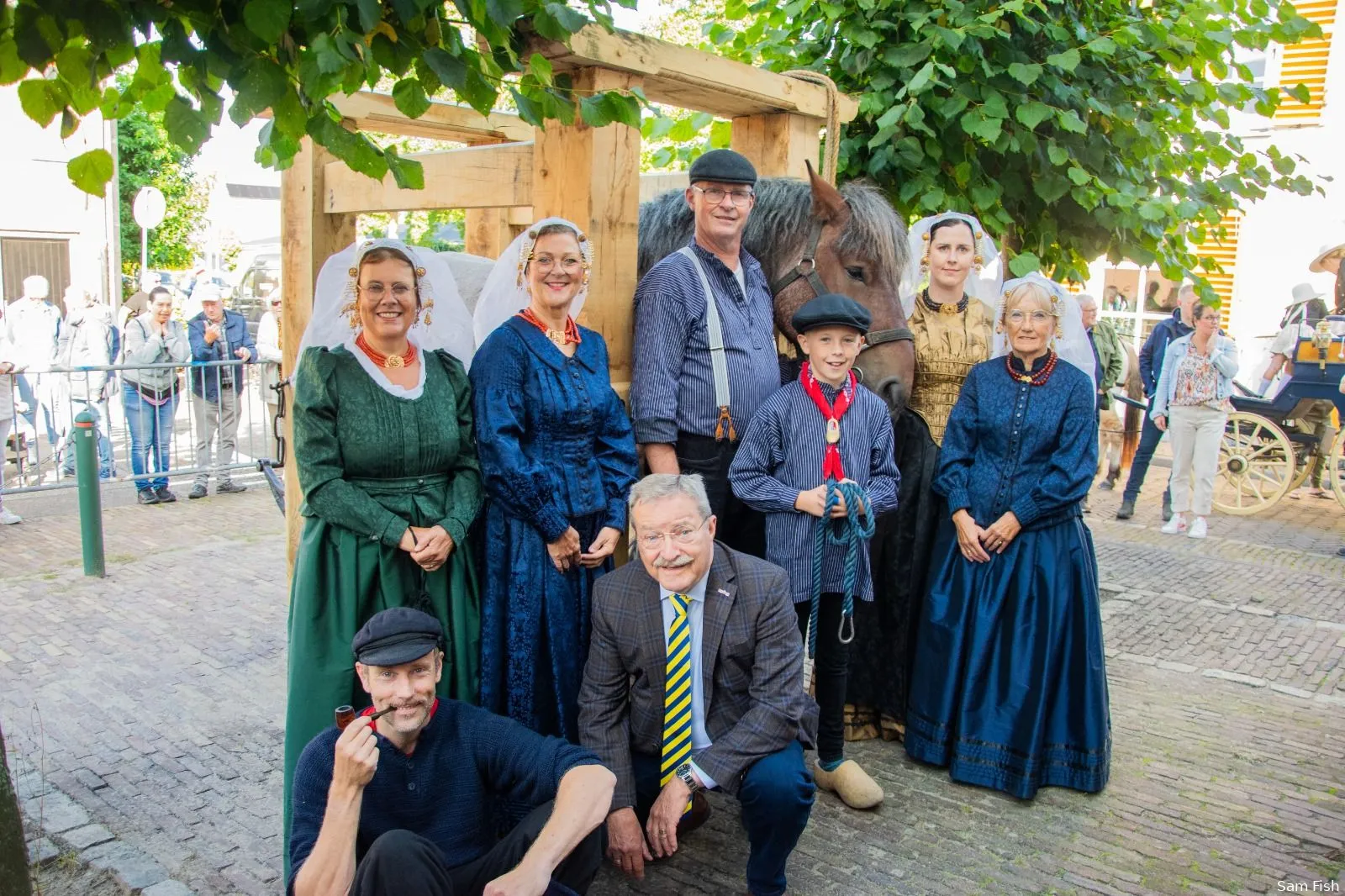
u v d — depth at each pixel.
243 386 8.73
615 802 2.74
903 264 3.56
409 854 2.12
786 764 2.72
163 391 8.23
